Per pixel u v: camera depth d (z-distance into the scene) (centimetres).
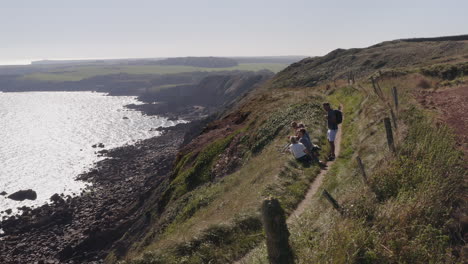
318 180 1510
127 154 10981
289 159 1755
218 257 1160
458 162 994
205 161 3166
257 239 1199
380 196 979
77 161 10512
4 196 7656
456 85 2566
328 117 1670
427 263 700
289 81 9481
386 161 1143
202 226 1368
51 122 18325
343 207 970
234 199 1772
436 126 1295
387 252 734
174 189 3200
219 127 4328
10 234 5784
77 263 4647
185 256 1191
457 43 7694
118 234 4972
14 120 19088
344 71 8619
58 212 6462
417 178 962
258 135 2839
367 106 2138
